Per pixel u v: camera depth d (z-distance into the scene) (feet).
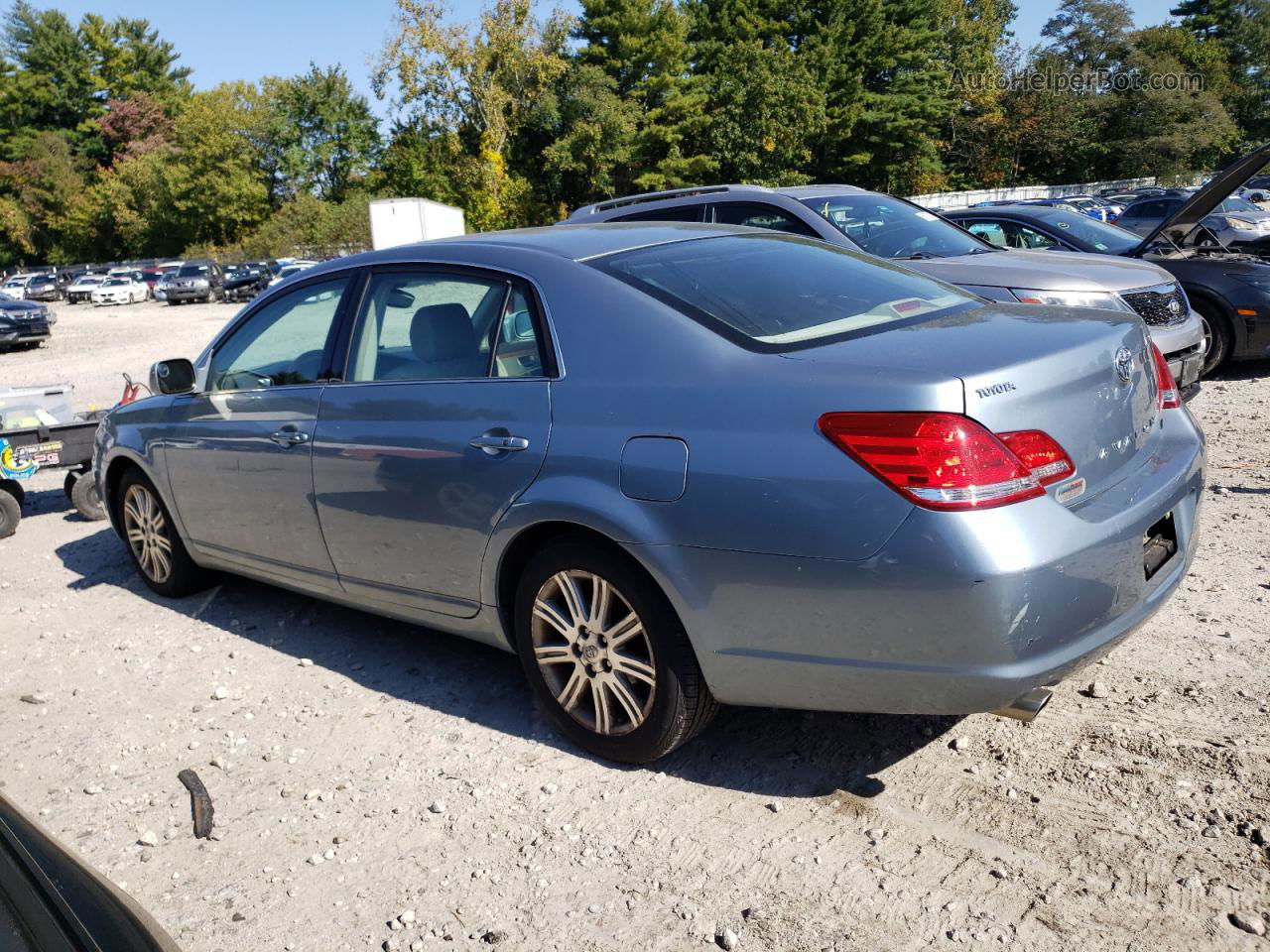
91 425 23.68
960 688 8.51
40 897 4.66
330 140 255.09
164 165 246.88
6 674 14.92
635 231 12.69
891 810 9.63
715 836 9.53
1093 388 9.34
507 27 182.09
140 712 13.30
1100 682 11.51
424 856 9.71
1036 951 7.72
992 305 11.58
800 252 12.43
